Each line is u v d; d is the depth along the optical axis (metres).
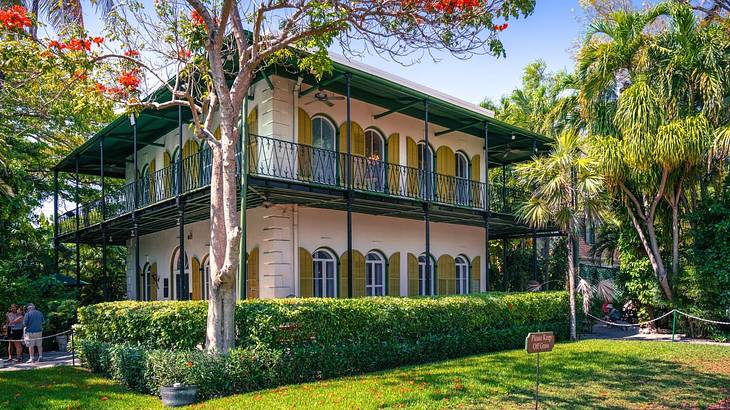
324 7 9.00
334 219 13.96
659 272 14.73
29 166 21.12
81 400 7.75
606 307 18.00
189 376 7.63
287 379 8.51
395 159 15.33
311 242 13.35
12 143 18.84
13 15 8.59
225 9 8.42
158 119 14.95
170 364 7.78
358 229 14.55
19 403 7.68
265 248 12.84
